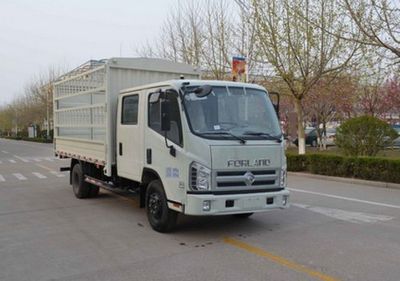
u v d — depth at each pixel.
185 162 6.55
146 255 6.06
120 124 8.52
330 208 9.40
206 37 24.61
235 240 6.79
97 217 8.70
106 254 6.16
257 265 5.56
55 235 7.30
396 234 7.14
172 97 6.82
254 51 20.34
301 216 8.56
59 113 12.52
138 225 7.94
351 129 16.61
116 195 11.48
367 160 13.68
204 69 24.34
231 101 7.00
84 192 10.90
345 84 21.08
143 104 7.66
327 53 17.81
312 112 31.98
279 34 18.09
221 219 8.29
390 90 27.66
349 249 6.26
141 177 7.72
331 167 14.97
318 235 7.08
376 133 16.27
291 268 5.44
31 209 9.69
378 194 11.43
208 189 6.43
